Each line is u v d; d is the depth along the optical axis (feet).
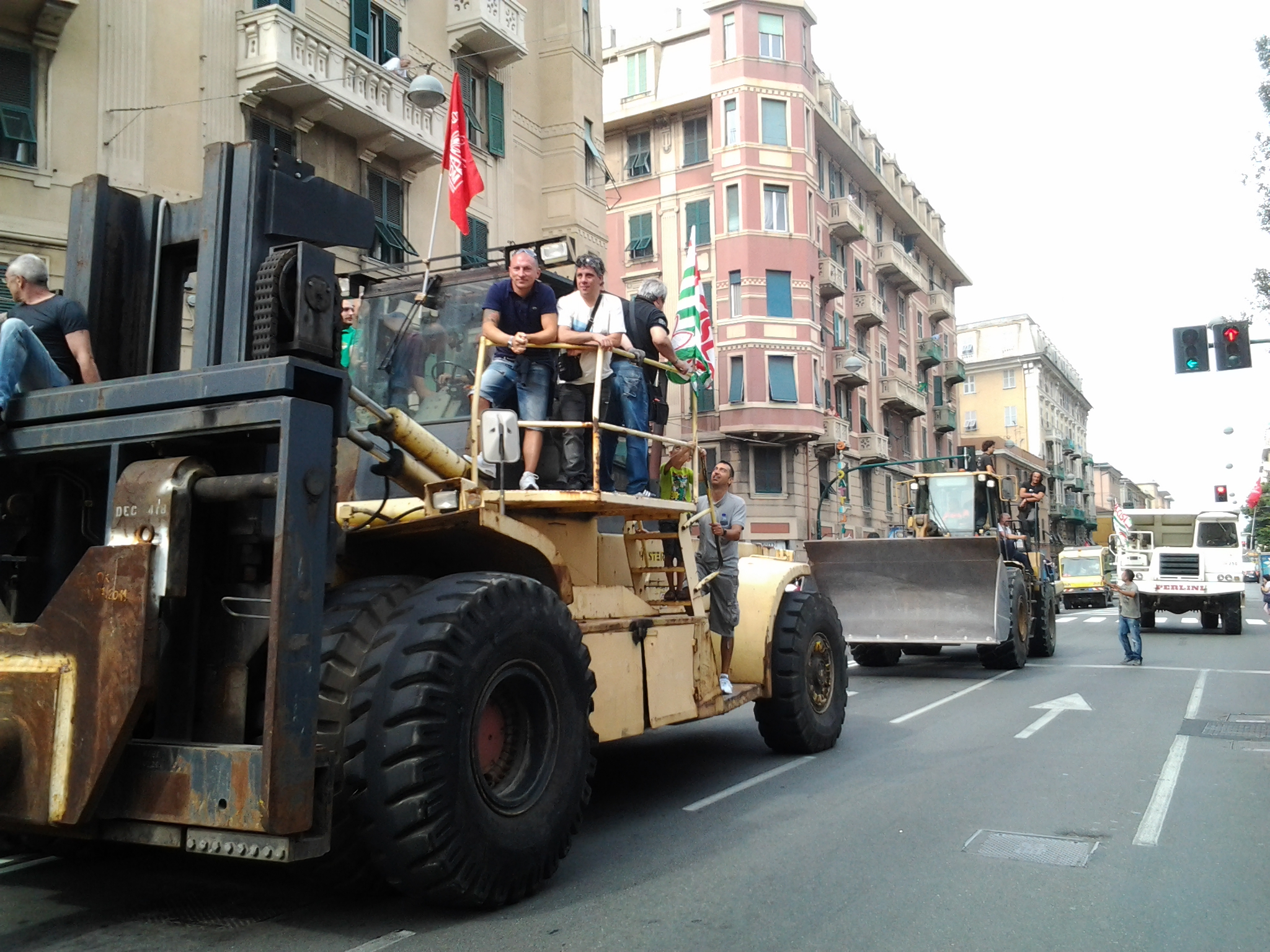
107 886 15.97
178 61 50.62
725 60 123.24
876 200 153.89
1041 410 254.06
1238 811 20.86
